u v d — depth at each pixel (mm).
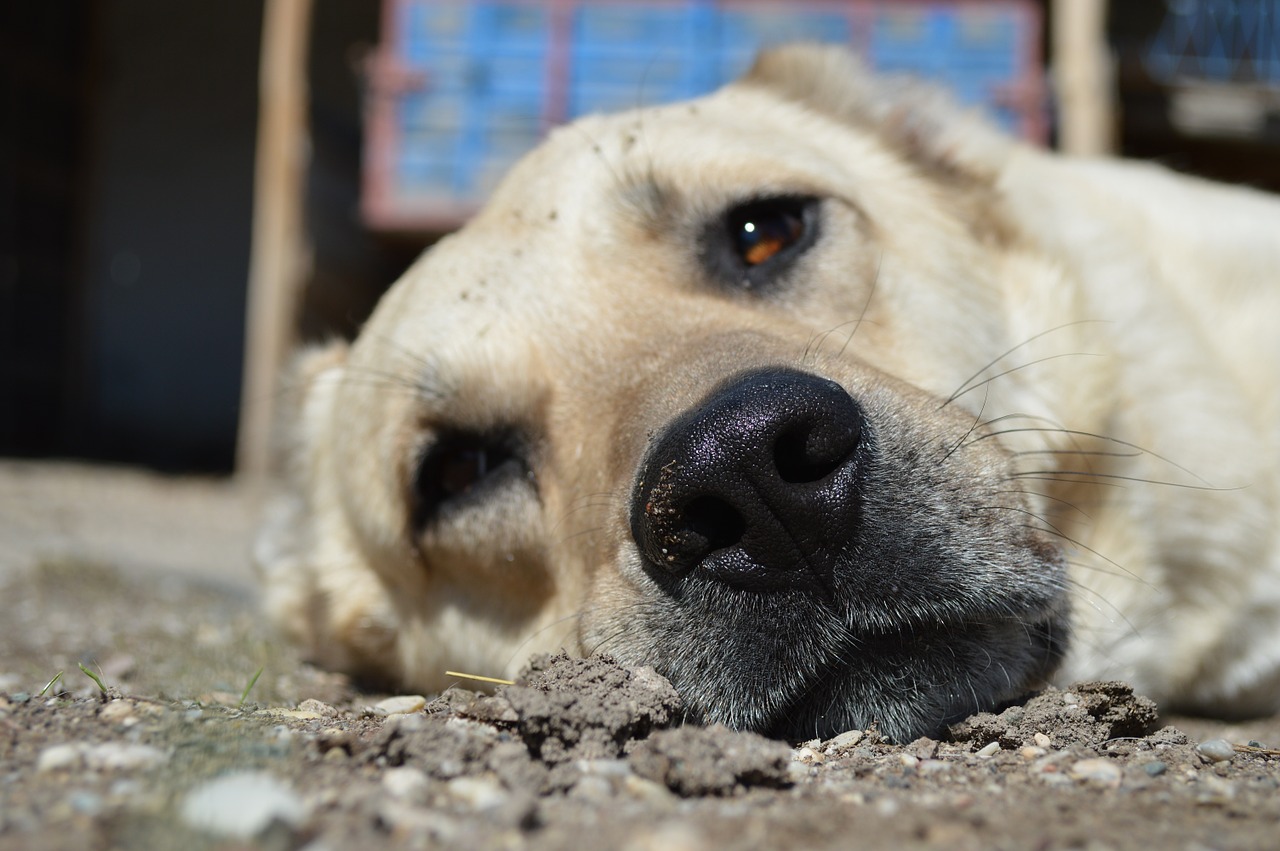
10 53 1498
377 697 398
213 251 1603
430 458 362
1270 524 392
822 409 266
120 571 654
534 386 336
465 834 194
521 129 1106
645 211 350
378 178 1114
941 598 275
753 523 265
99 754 227
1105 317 385
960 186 410
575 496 323
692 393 293
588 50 1104
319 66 1470
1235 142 1086
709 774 226
